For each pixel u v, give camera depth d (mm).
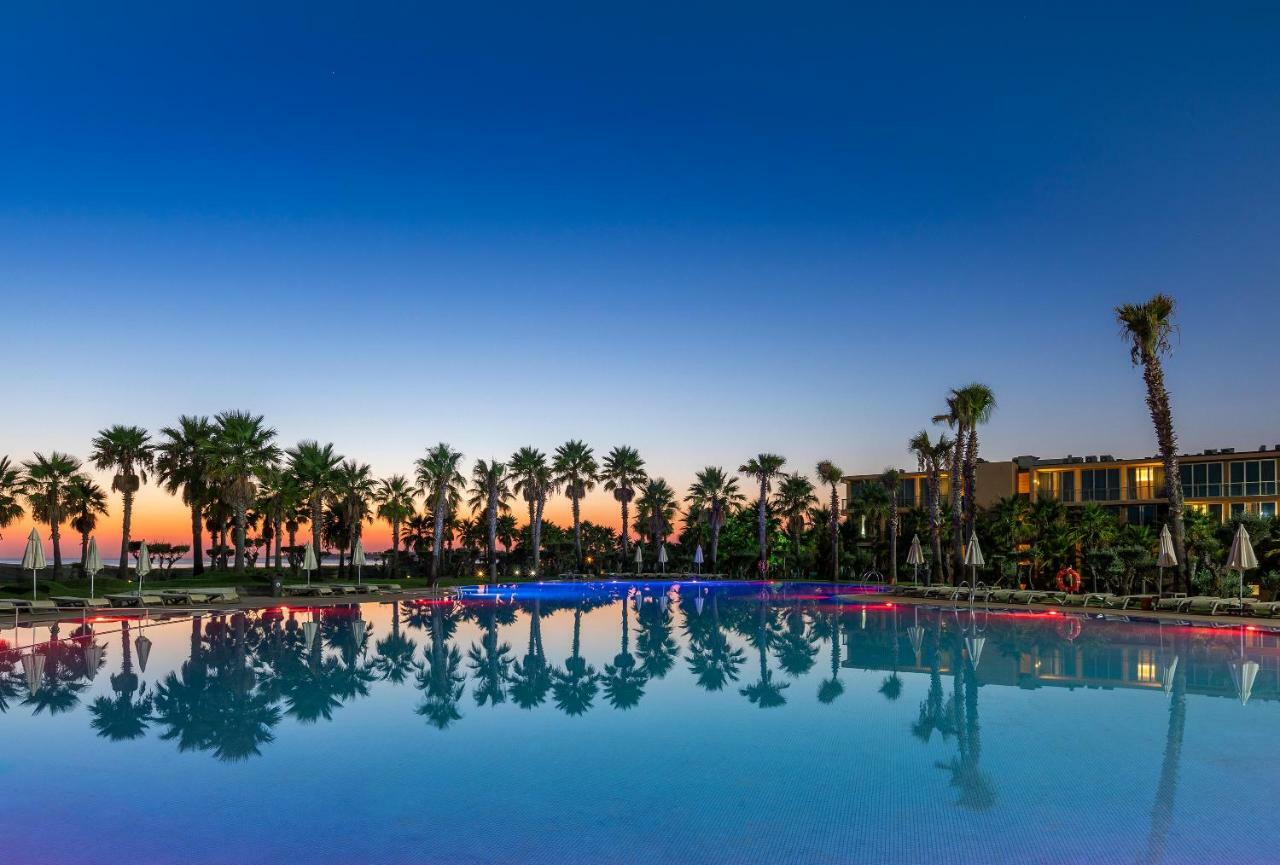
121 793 7758
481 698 12055
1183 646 17625
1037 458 56875
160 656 16250
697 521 67375
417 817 7102
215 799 7574
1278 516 36188
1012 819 6988
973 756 8836
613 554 67812
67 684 13117
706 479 65125
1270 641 18453
